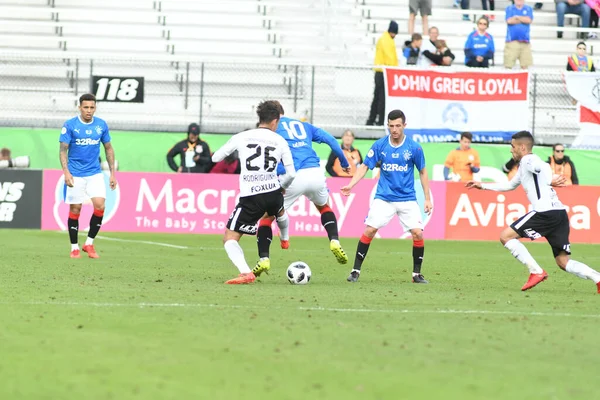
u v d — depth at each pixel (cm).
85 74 9106
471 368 2006
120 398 1670
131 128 8294
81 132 4834
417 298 3341
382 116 8200
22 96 8781
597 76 8144
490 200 7325
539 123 8800
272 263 4941
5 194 7050
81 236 6525
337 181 7231
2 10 9525
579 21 10356
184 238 6644
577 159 8169
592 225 7306
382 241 6931
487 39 8669
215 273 4253
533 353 2211
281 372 1917
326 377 1877
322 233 7231
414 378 1886
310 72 9025
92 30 9519
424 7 9431
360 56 9619
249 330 2453
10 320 2575
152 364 1980
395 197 4019
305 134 4219
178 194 7169
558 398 1739
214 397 1688
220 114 8788
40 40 9344
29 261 4597
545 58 9850
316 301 3150
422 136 8081
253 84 9081
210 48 9519
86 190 4903
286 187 3744
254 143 3650
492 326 2641
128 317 2664
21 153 7850
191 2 9819
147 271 4259
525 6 8894
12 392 1709
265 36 9706
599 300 3469
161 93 8856
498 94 8125
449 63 8525
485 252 6159
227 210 7194
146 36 9569
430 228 7269
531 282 3741
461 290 3725
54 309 2814
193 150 7438
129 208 7138
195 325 2527
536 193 3719
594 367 2058
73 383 1791
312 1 10050
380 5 10069
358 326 2567
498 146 8069
